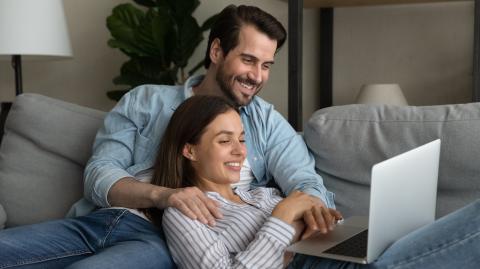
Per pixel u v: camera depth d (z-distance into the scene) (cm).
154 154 168
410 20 343
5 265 137
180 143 152
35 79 382
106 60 376
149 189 146
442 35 339
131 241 141
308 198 143
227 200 151
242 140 154
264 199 158
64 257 143
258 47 172
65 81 380
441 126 161
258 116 180
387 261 122
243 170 174
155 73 338
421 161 135
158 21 319
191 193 140
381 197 119
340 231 145
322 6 342
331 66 352
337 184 175
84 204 169
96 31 375
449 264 120
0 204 185
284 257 138
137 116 173
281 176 172
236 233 142
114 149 170
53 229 145
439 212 162
